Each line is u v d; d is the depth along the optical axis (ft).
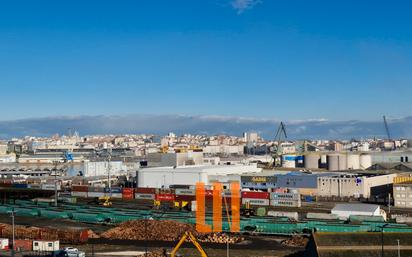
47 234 376.27
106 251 337.72
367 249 269.44
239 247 350.84
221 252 334.03
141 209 527.81
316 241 274.77
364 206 466.70
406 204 561.84
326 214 453.58
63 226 440.04
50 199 618.44
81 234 370.32
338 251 267.80
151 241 371.15
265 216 464.24
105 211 483.10
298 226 399.03
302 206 567.59
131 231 391.86
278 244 361.92
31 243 343.46
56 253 315.58
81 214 467.93
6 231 388.16
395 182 634.02
